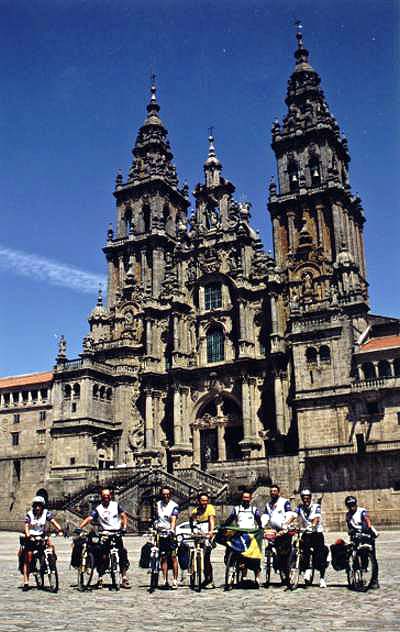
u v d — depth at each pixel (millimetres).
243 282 77938
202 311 81688
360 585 17703
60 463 76312
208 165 87125
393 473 57594
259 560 18312
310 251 76812
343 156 86312
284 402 71125
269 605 15078
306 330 65750
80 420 76438
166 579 18656
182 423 77625
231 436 76750
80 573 18688
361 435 60438
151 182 92000
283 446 69500
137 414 81938
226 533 18422
